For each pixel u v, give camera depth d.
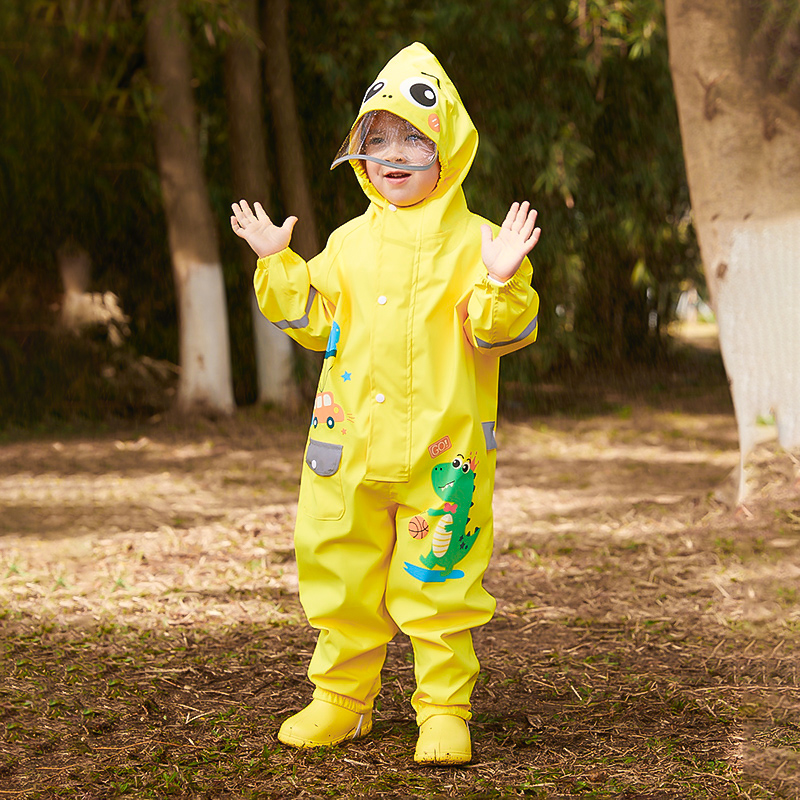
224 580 4.85
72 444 8.98
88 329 11.16
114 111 10.36
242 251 11.24
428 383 2.77
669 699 3.35
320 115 11.59
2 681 3.49
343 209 11.81
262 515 6.34
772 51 5.04
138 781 2.75
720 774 2.75
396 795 2.67
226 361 10.44
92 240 11.06
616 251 14.20
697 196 5.48
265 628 4.15
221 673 3.63
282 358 10.78
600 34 11.34
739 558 5.02
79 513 6.33
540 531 5.99
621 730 3.10
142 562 5.15
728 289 4.90
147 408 10.82
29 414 10.20
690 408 11.75
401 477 2.78
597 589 4.76
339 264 2.92
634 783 2.71
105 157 10.64
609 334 15.24
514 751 2.96
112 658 3.76
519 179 12.37
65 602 4.45
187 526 6.01
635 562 5.21
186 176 10.08
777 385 4.39
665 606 4.45
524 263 2.66
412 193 2.83
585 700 3.37
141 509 6.47
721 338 5.30
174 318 11.86
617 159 13.08
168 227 10.30
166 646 3.91
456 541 2.80
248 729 3.12
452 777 2.77
